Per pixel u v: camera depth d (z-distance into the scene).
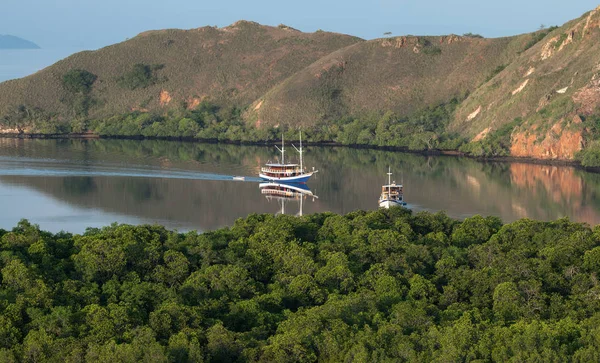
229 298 115.69
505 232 148.62
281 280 123.75
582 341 96.38
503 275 120.38
